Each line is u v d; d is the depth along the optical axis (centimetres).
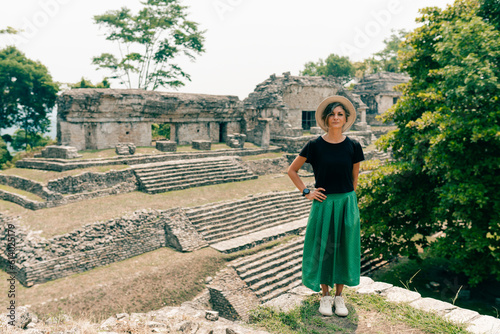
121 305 1395
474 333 367
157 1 3791
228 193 2447
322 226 399
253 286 1620
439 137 1110
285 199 2516
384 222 1391
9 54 3547
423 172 1370
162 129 4828
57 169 2336
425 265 1775
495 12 1291
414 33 1484
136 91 2914
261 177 2988
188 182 2483
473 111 1103
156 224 1916
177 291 1531
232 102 3516
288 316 425
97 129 2781
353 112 396
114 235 1759
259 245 1930
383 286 492
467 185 1063
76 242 1644
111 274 1563
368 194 1430
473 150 1122
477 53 1116
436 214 1230
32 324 581
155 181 2373
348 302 451
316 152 400
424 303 439
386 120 1530
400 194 1399
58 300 1339
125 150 2681
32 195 2112
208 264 1706
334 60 4488
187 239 1875
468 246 1060
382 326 392
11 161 3391
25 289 1414
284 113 3581
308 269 407
